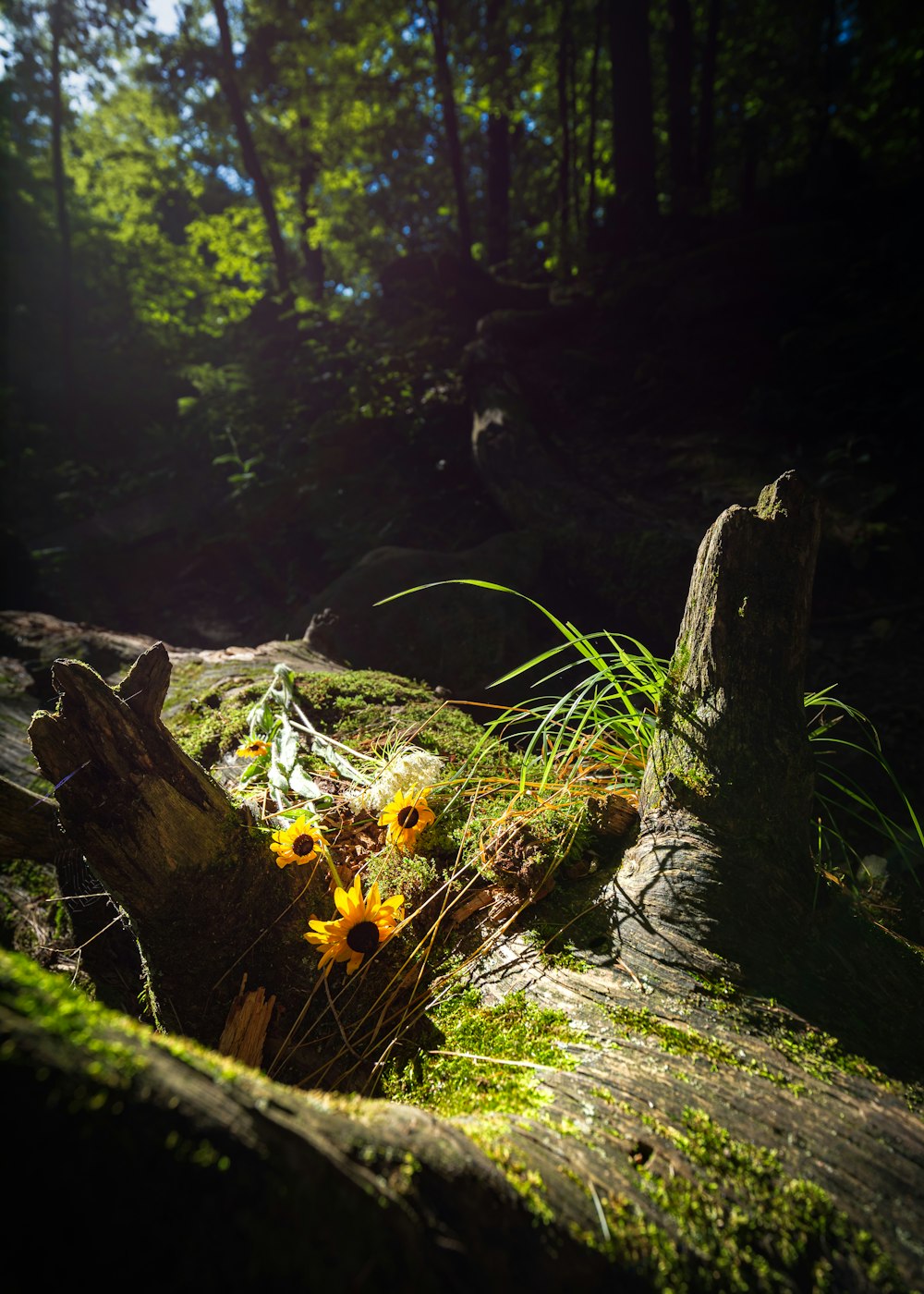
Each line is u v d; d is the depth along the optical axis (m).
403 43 13.19
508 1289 0.83
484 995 1.50
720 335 7.59
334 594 4.56
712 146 13.71
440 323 9.80
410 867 1.82
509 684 4.21
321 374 8.35
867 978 1.45
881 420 6.11
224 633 6.09
